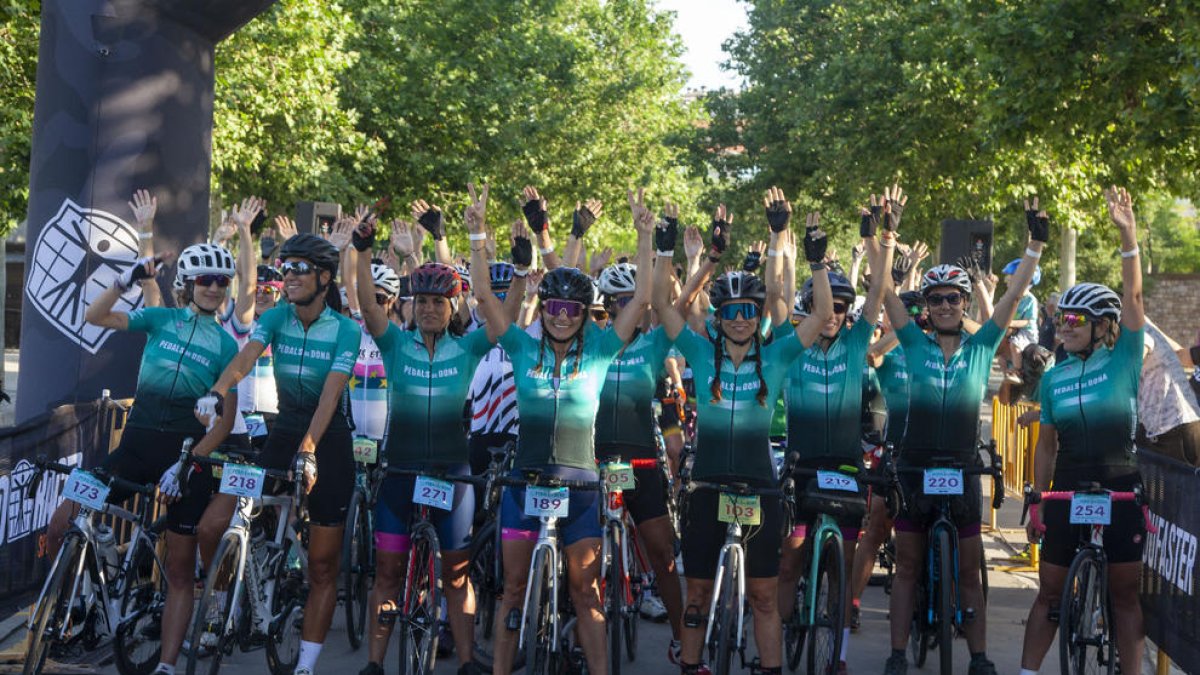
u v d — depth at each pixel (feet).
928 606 19.44
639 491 19.20
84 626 17.49
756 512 16.11
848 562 19.56
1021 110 45.16
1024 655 17.97
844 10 80.74
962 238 32.60
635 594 20.29
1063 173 68.59
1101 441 17.22
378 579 17.49
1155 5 41.60
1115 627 17.63
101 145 24.75
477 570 19.98
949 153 70.69
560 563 16.74
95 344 24.80
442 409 17.28
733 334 16.65
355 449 21.16
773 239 18.01
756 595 16.76
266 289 23.65
